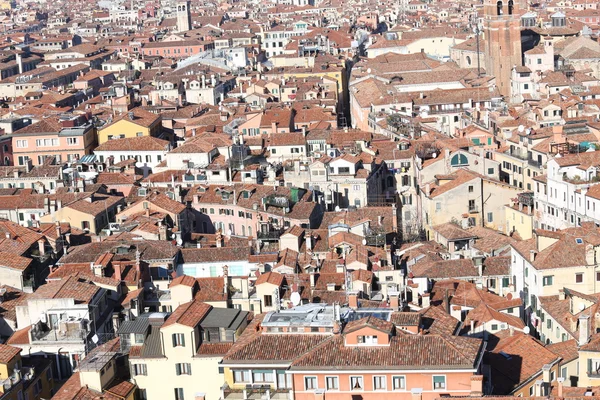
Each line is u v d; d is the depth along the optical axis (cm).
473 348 19788
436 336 19975
